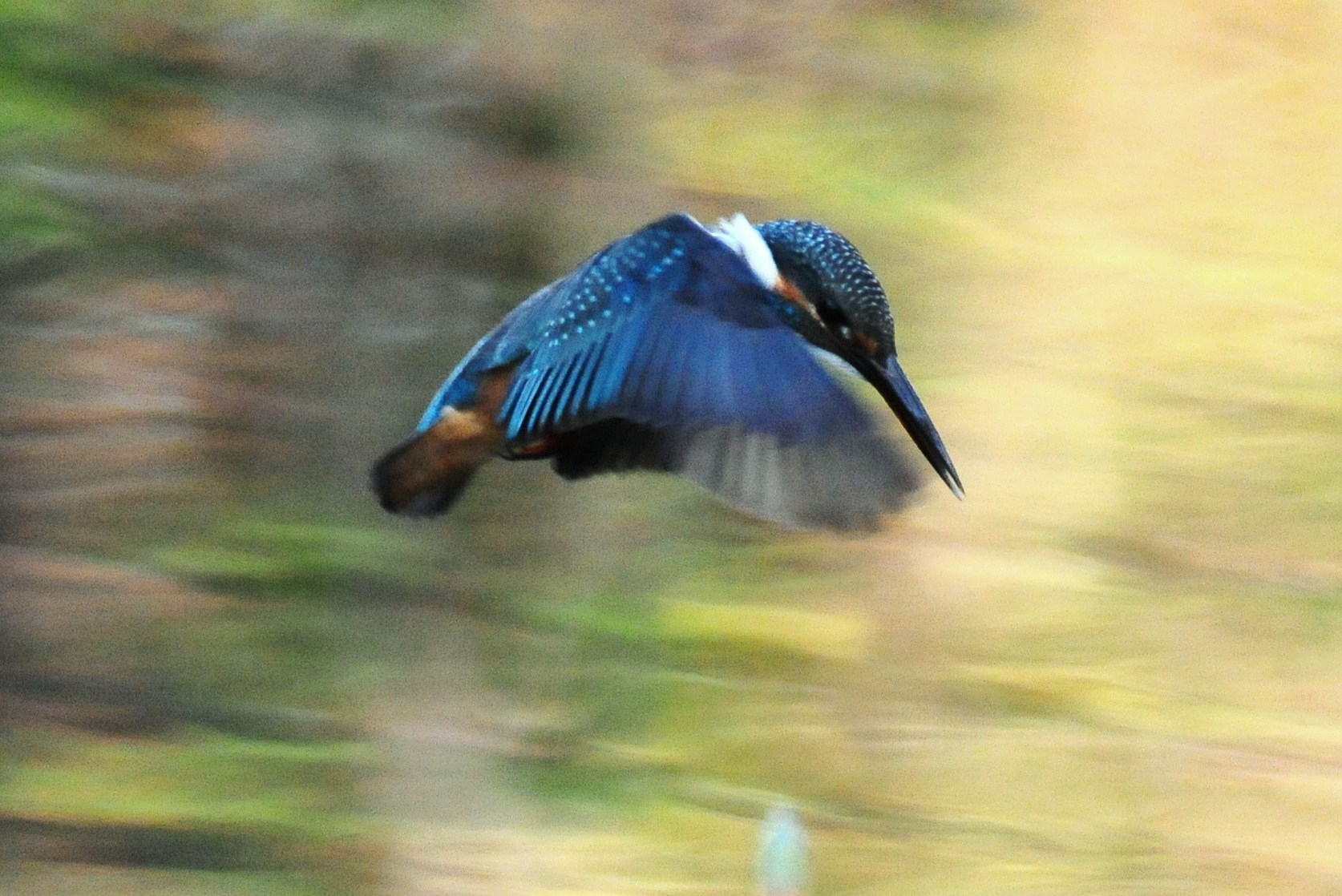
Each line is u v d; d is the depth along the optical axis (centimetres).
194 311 1272
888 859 1074
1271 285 1556
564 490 1252
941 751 1161
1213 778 1153
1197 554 1334
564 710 1151
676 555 1265
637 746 1131
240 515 1195
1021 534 1340
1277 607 1309
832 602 1262
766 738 1159
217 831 1029
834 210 1573
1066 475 1384
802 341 494
